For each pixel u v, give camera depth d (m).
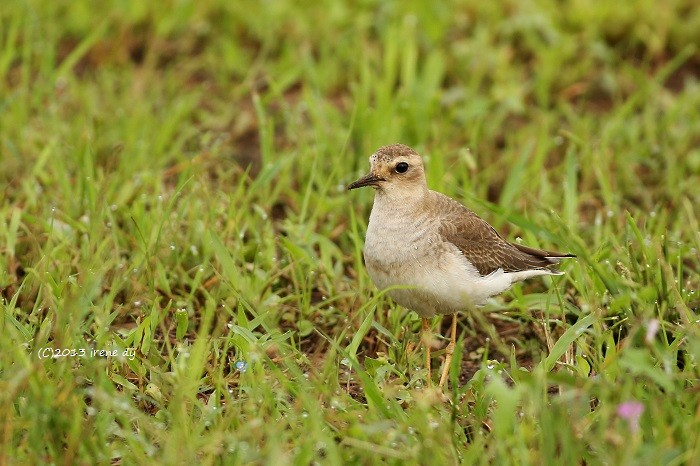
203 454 9.38
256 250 12.88
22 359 9.87
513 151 15.70
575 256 11.90
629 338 10.04
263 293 12.40
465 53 17.69
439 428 9.40
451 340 11.55
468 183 14.43
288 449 9.39
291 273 12.72
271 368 10.17
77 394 9.77
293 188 15.27
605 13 18.72
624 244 12.97
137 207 13.37
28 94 16.56
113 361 10.63
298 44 18.42
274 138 16.41
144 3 18.97
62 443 9.35
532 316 12.33
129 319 12.09
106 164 15.16
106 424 9.48
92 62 18.27
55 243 12.94
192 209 13.38
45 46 17.47
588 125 16.36
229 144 16.25
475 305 11.44
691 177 15.04
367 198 14.45
